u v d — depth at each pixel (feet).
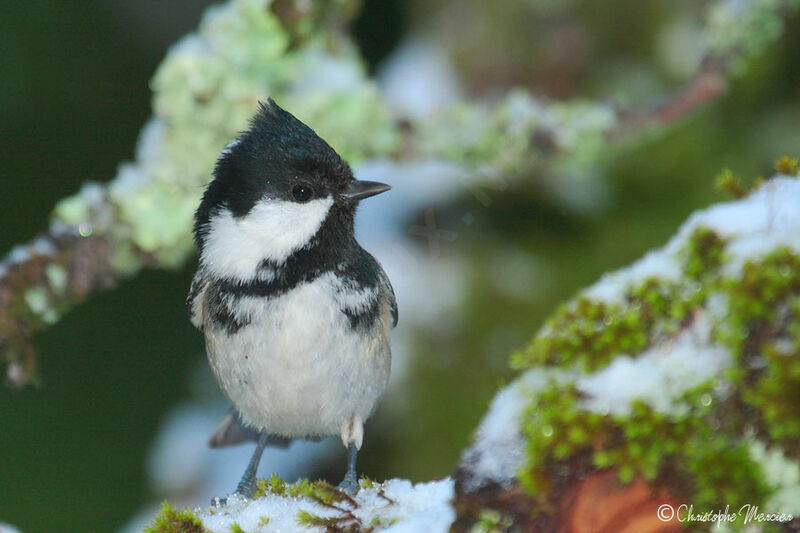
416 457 31.91
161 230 25.75
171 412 42.65
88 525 38.17
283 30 26.50
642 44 32.68
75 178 46.62
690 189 33.83
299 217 21.17
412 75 33.22
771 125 34.12
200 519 14.32
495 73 32.22
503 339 32.50
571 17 32.19
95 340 44.96
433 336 32.73
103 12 47.85
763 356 10.69
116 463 40.57
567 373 11.69
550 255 33.83
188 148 26.04
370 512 13.83
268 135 21.59
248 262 21.09
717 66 27.20
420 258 33.76
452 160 28.09
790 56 33.91
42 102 46.78
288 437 24.26
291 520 14.01
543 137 27.61
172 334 45.68
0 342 24.61
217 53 26.23
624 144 28.02
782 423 10.49
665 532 11.18
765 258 10.98
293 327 20.83
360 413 22.44
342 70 27.89
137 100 47.78
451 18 33.17
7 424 41.37
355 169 27.84
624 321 11.60
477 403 31.83
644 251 33.50
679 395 11.02
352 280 21.43
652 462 10.94
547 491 11.31
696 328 11.18
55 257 25.20
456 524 11.80
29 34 46.75
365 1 46.37
